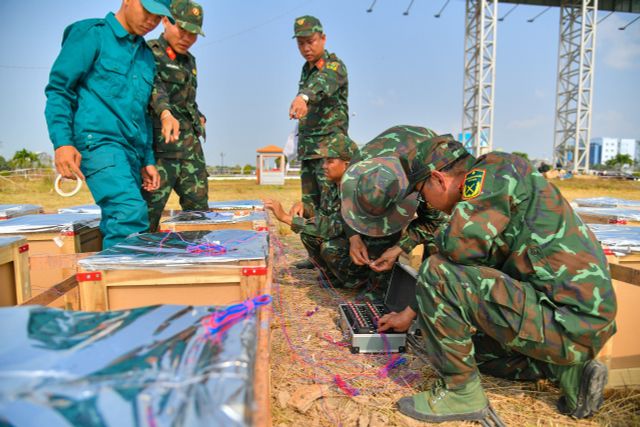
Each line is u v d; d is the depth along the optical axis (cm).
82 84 301
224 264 209
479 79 3216
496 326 192
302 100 419
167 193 434
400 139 327
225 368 94
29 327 109
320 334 293
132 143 323
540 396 222
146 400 84
